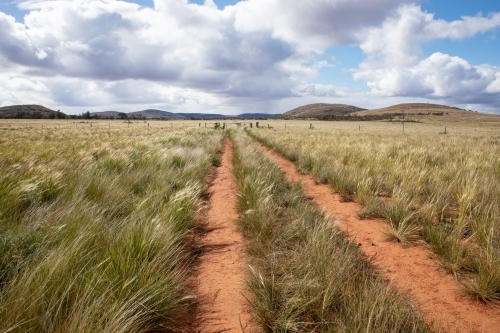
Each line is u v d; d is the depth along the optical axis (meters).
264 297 2.52
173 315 2.49
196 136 23.42
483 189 5.61
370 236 4.36
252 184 6.00
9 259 2.61
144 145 13.69
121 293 2.29
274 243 3.69
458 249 3.46
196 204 5.41
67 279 2.33
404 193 5.64
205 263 3.63
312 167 9.50
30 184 4.29
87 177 5.33
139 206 4.46
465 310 2.65
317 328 2.35
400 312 2.29
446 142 19.36
